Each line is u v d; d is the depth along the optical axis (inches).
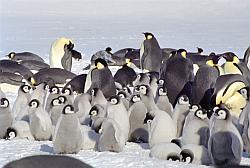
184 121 1332.4
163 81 1905.8
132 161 1013.2
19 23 5748.0
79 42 4306.1
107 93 1919.3
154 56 3139.8
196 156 1055.6
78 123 1130.0
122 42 4338.1
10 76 2391.7
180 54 1926.7
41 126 1317.7
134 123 1350.9
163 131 1211.2
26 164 293.1
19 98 1622.8
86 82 2066.9
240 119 1296.8
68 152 1119.6
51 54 3125.0
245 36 4522.6
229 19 6028.5
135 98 1355.8
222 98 1676.9
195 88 1772.9
